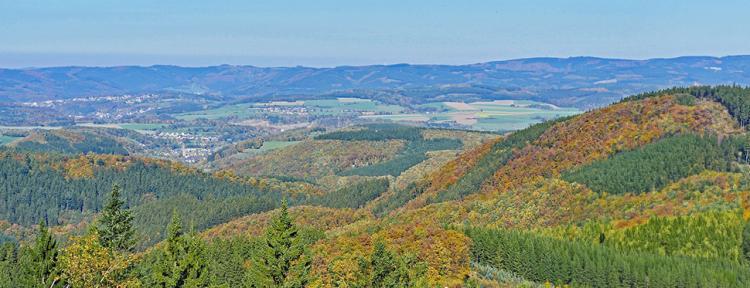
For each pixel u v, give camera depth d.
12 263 107.50
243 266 111.88
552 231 133.50
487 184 188.88
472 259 109.75
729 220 121.94
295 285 78.81
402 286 84.31
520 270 109.12
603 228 129.62
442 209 171.25
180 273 72.44
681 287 103.31
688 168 147.00
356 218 189.75
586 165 169.00
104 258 63.28
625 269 106.44
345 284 86.12
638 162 155.12
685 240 119.69
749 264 111.56
